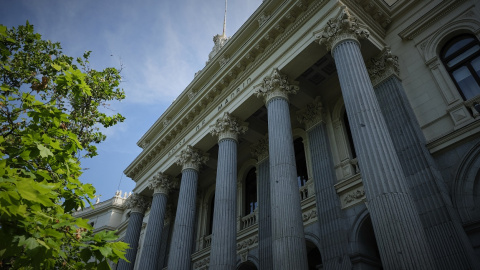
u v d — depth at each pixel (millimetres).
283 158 12516
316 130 16266
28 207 4500
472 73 11961
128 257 21656
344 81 11453
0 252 4012
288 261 10203
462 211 10148
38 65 9383
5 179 3984
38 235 4316
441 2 13281
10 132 6035
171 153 21547
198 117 19766
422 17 13695
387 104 13008
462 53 12477
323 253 13023
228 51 19312
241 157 21391
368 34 13008
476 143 10609
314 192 15172
